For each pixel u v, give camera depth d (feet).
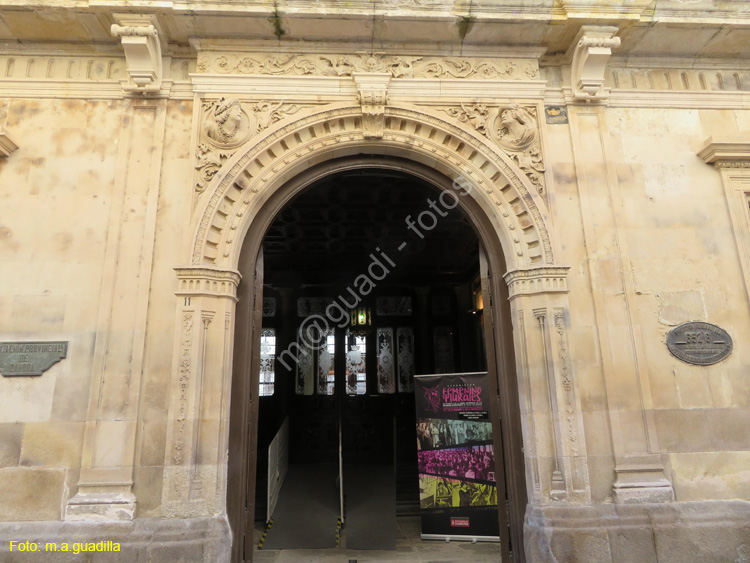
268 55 17.47
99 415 14.57
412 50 17.75
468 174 17.25
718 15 17.16
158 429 14.61
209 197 15.85
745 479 15.46
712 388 16.08
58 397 14.84
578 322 16.15
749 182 17.75
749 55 19.04
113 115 16.97
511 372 16.70
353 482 24.00
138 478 14.25
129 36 15.97
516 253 16.61
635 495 14.76
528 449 15.38
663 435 15.65
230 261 15.87
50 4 15.62
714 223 17.39
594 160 17.58
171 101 17.03
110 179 16.46
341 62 17.46
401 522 23.32
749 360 16.35
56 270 15.69
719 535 14.46
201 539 13.50
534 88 17.72
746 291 16.80
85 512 13.79
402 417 36.37
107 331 15.14
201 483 14.20
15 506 14.10
